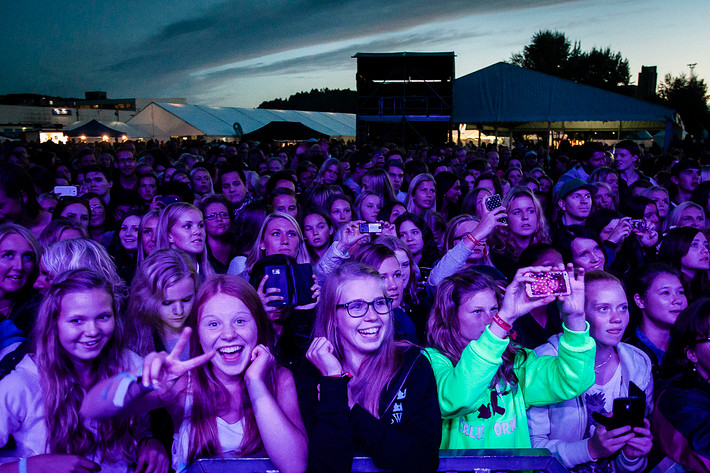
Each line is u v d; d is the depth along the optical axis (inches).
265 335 89.2
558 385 91.5
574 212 219.9
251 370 81.0
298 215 227.9
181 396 87.4
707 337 92.0
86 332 85.3
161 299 109.6
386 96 901.2
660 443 92.4
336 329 87.0
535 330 126.9
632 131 1088.8
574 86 844.0
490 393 92.4
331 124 1646.2
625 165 330.3
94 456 87.0
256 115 1446.9
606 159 353.4
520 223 185.3
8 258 121.6
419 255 187.5
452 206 298.4
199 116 1304.1
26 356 88.1
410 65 874.1
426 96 880.3
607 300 102.9
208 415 85.9
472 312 95.5
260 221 186.1
